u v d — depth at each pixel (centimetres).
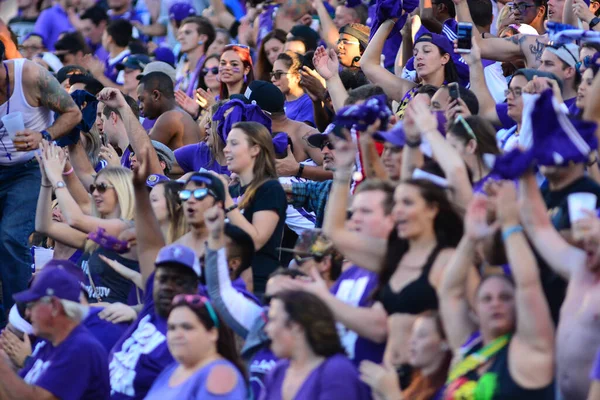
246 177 2258
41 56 4153
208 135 2816
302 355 1545
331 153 2480
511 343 1470
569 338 1492
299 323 1535
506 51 2620
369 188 1747
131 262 2292
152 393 1733
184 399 1667
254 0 4078
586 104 2041
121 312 2097
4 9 5447
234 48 3191
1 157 2588
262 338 1784
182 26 3894
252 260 2197
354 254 1736
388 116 1861
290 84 3105
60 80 3494
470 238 1527
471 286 1552
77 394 1855
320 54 2584
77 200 2566
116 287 2284
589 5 2777
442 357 1556
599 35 1858
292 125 2811
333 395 1502
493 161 1599
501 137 2278
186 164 2866
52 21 4834
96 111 2933
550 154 1529
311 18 3834
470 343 1520
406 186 1641
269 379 1611
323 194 2527
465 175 1673
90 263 2327
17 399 1831
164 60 3984
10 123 2516
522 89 2070
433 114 1889
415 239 1644
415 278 1619
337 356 1542
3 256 2584
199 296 1709
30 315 1891
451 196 1658
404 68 2850
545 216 1559
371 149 2003
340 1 3794
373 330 1633
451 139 1861
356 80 2903
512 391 1446
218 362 1683
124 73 3834
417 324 1570
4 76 2534
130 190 2427
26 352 2145
